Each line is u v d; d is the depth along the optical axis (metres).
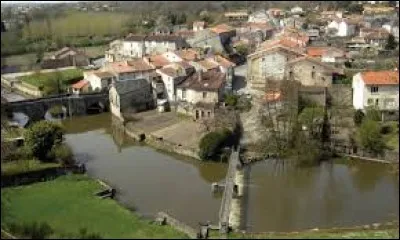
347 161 87.75
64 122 120.38
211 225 63.59
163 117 114.06
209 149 88.38
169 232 59.72
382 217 66.31
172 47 173.75
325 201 72.19
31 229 56.97
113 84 119.25
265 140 92.56
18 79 155.25
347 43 154.00
